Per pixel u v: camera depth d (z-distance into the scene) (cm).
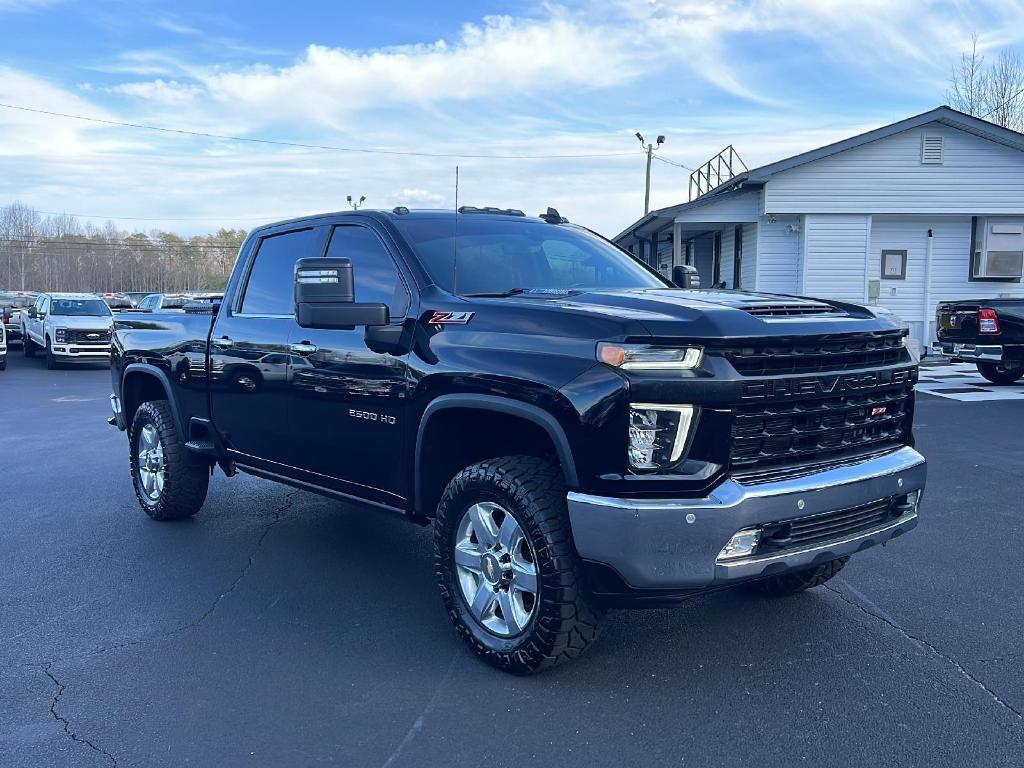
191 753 300
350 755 298
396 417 397
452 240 441
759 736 306
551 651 338
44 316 2222
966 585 463
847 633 398
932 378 1495
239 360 505
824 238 2005
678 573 304
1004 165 1956
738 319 321
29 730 316
